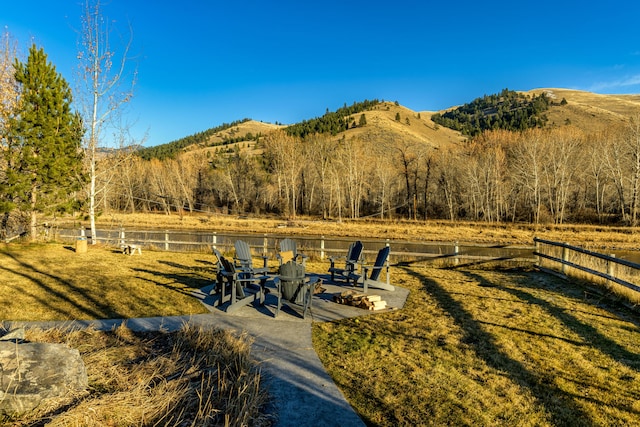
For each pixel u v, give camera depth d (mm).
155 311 6746
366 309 7215
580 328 6246
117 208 49656
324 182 55781
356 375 4477
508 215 50219
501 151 55406
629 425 3609
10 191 13773
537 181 43406
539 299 8031
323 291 8688
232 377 4086
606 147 43688
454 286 9281
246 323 6277
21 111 14266
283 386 4152
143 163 69562
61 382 3482
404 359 4953
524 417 3691
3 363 3418
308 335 5777
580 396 4121
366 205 63219
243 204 61344
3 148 14539
